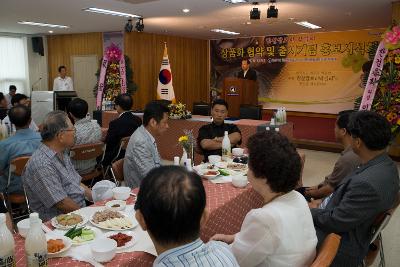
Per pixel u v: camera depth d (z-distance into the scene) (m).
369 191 1.57
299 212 1.27
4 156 2.79
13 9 5.89
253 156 1.30
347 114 2.29
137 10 5.90
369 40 8.18
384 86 5.05
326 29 8.31
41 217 2.00
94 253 1.27
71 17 6.66
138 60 8.85
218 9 5.76
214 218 1.86
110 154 3.72
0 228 1.12
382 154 1.68
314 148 7.60
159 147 6.16
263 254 1.20
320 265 1.12
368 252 2.06
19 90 9.91
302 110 9.30
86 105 3.41
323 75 8.90
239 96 7.38
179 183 0.85
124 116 3.85
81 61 9.38
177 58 9.84
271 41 9.52
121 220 1.60
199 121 5.66
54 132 1.99
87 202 2.34
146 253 1.35
